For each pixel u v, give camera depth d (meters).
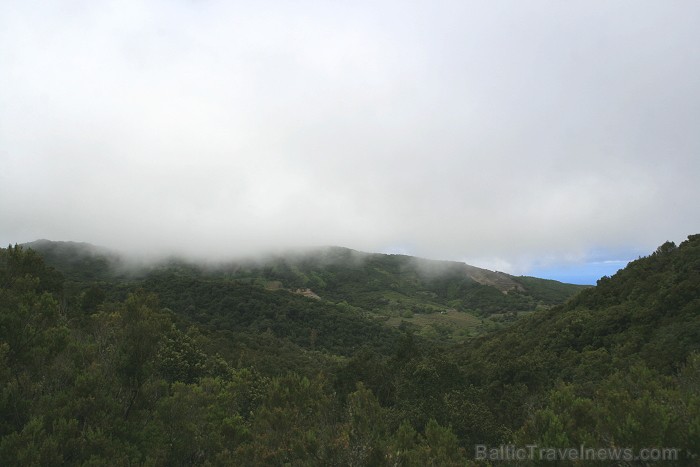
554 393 8.01
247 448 10.08
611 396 7.53
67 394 8.88
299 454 8.16
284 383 13.59
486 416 19.72
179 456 9.73
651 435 5.80
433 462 7.86
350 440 7.93
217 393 15.09
